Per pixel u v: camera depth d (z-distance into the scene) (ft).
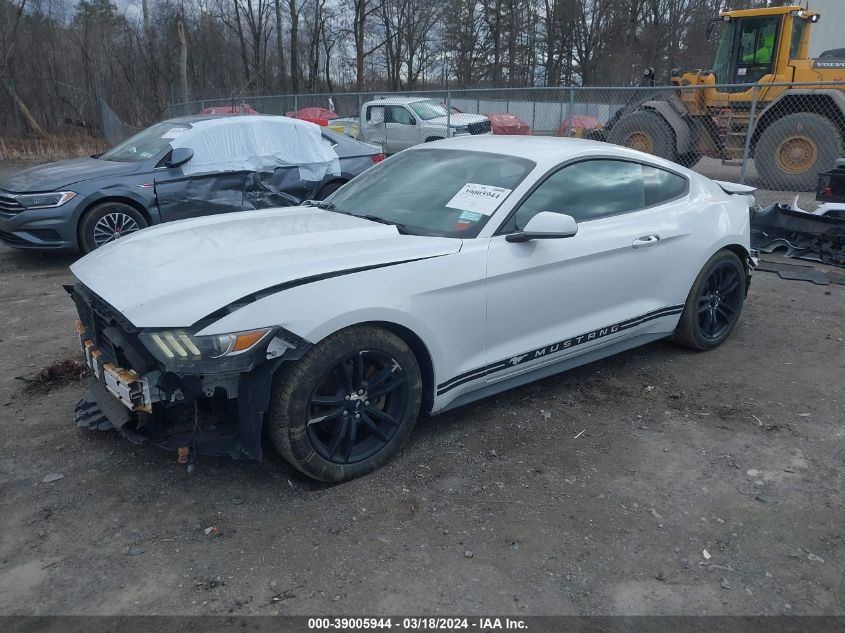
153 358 9.52
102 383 10.62
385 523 9.63
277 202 27.04
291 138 27.50
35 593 8.27
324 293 9.73
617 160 14.26
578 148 13.66
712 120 41.55
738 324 18.38
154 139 26.66
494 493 10.39
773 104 38.91
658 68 119.75
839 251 24.49
